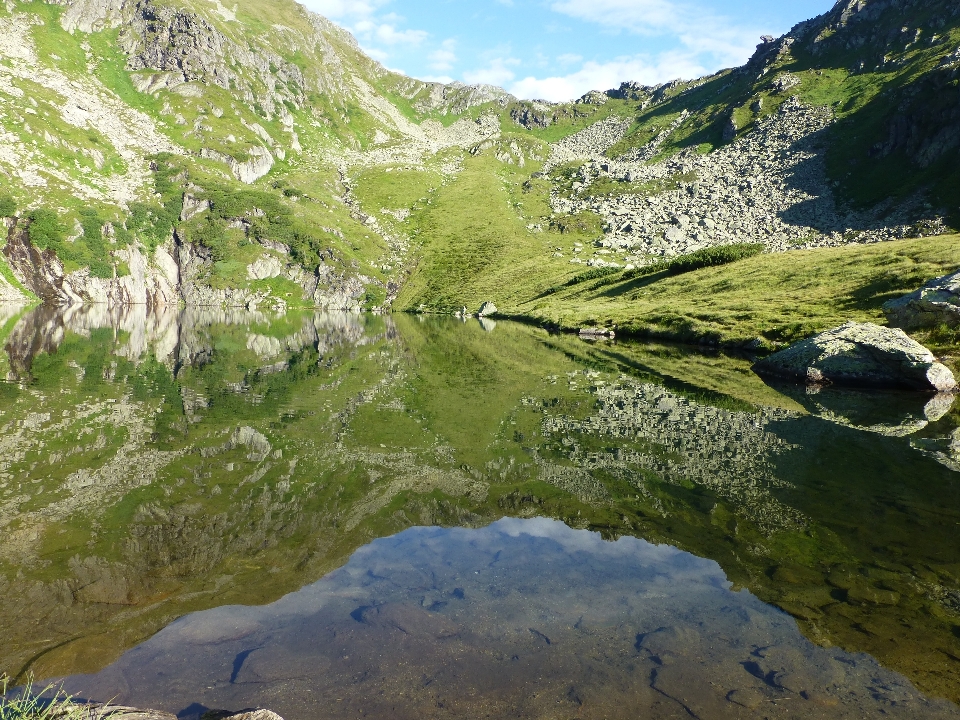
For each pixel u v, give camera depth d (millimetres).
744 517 12664
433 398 28344
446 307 144625
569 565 10227
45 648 7426
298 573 9734
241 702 6445
